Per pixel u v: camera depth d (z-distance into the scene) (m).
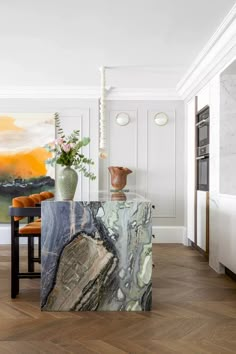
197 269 4.14
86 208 2.82
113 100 5.84
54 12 3.08
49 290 2.81
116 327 2.48
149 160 5.84
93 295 2.82
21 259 4.57
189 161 5.48
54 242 2.81
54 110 5.76
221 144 3.96
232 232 3.52
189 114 5.48
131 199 3.11
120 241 2.82
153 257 4.77
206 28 3.42
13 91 5.64
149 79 5.18
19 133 5.72
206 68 4.19
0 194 5.70
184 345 2.21
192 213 5.27
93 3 2.93
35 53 4.09
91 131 5.78
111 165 5.82
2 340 2.28
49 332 2.40
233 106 3.95
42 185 5.71
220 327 2.48
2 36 3.59
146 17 3.19
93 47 3.90
